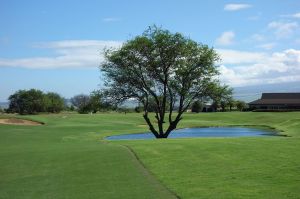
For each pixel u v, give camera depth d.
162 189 13.44
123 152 22.34
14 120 63.88
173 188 13.42
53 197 13.59
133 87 45.03
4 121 62.34
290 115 87.88
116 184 14.75
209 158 18.69
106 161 19.83
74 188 14.73
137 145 25.31
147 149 22.78
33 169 19.53
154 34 44.31
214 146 22.42
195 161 18.19
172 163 18.09
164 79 44.88
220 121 83.56
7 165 21.06
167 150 21.84
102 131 56.62
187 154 20.14
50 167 19.69
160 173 16.12
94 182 15.46
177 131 63.31
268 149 20.61
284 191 12.35
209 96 44.59
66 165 19.81
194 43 44.34
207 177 14.84
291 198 11.59
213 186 13.38
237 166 16.52
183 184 13.92
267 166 16.19
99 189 14.18
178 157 19.45
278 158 17.78
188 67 43.91
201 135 55.34
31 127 56.06
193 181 14.29
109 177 16.12
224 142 24.58
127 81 44.53
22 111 147.62
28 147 30.20
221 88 44.47
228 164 17.03
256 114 92.75
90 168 18.42
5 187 15.88
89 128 59.50
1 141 39.25
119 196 12.92
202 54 44.12
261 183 13.51
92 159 20.72
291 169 15.42
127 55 43.91
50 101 149.62
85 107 47.62
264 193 12.20
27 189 15.20
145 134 55.53
